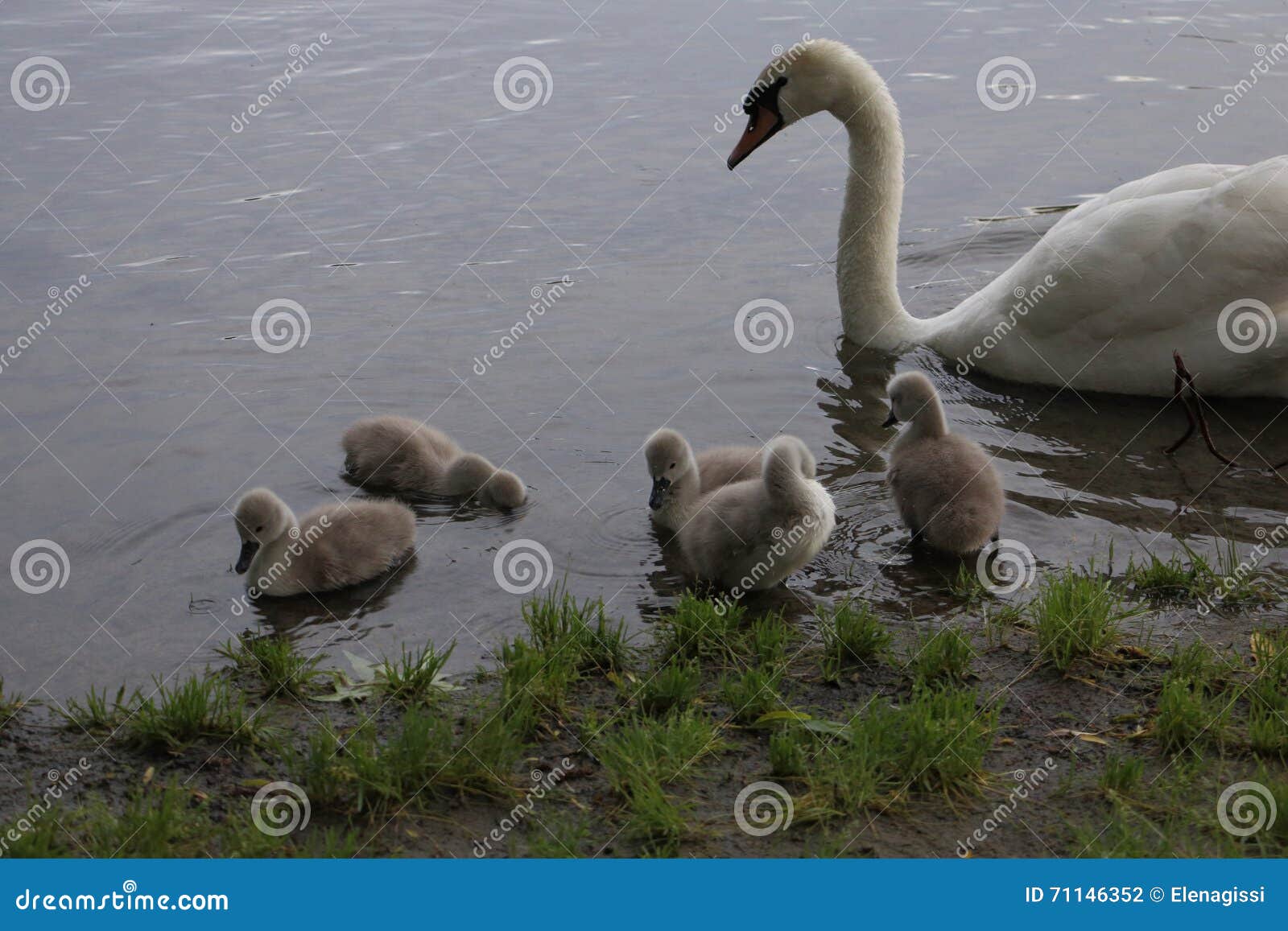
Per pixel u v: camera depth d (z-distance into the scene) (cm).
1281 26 528
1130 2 570
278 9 590
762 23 548
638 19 559
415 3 596
